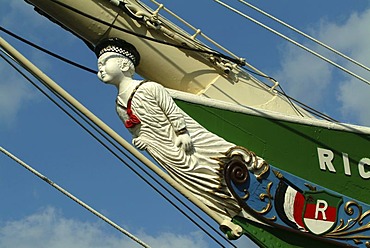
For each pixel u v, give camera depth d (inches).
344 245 358.9
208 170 350.6
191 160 349.7
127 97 353.4
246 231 350.3
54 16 356.8
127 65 356.2
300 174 365.1
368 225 364.2
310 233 355.3
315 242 357.1
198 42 378.9
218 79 380.2
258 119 366.9
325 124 374.6
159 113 350.9
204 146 352.8
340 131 375.9
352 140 375.9
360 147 375.9
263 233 351.9
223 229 350.9
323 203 362.0
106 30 359.3
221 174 350.6
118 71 353.7
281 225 352.5
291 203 357.7
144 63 368.5
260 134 365.4
